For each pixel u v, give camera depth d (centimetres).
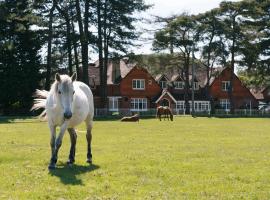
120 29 7425
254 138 2756
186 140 2584
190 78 10738
